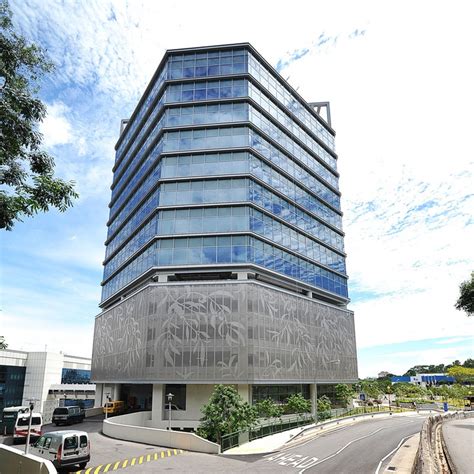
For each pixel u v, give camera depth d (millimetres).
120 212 75875
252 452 29922
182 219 53688
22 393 83875
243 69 59375
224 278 53031
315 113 76312
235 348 47594
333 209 75812
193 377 47219
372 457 26562
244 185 54438
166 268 51688
